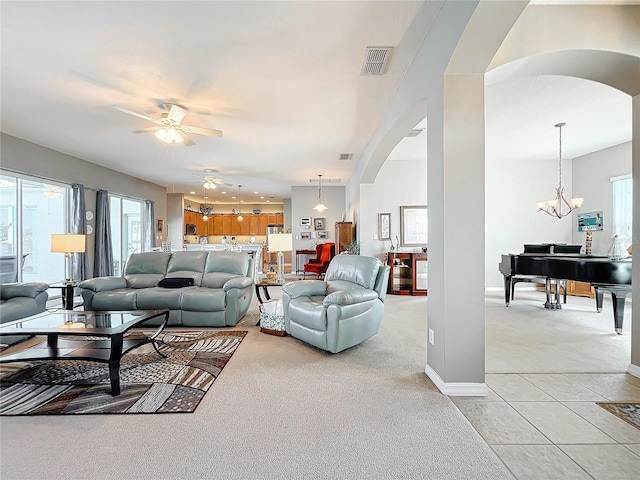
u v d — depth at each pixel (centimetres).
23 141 511
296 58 289
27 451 167
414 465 158
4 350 313
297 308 340
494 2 175
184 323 406
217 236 1313
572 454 167
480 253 231
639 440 179
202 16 231
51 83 329
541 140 563
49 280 585
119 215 779
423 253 647
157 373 265
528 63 236
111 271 688
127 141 522
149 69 304
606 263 380
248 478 149
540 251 579
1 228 504
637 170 264
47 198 581
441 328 237
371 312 340
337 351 303
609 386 246
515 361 296
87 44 263
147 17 231
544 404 219
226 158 640
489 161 691
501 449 171
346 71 312
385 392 234
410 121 358
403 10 230
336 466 157
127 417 200
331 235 977
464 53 212
